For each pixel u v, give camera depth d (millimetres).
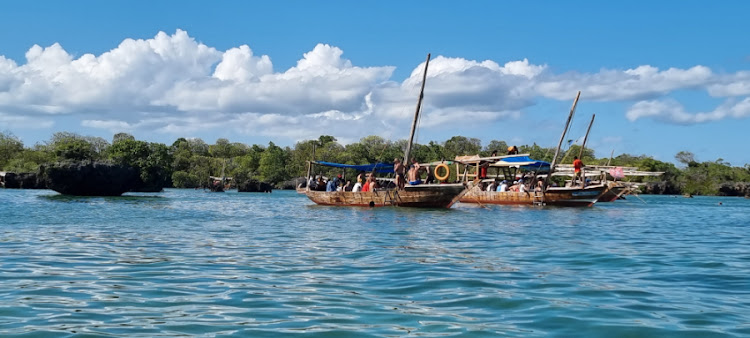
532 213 35625
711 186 123688
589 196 45844
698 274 11500
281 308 8234
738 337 6914
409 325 7336
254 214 31609
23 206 35062
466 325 7348
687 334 7035
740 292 9656
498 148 137625
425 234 19844
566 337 6867
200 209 36594
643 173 62625
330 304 8508
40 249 14727
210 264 12422
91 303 8469
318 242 17031
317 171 123625
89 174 54469
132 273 11180
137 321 7422
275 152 143500
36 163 113375
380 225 23859
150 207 37125
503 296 9125
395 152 123312
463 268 11961
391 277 10828
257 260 13078
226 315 7797
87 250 14633
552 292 9484
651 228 24750
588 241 18109
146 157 81625
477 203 49781
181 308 8195
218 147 178625
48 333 6797
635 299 9016
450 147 140500
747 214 39688
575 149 108750
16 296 8906
